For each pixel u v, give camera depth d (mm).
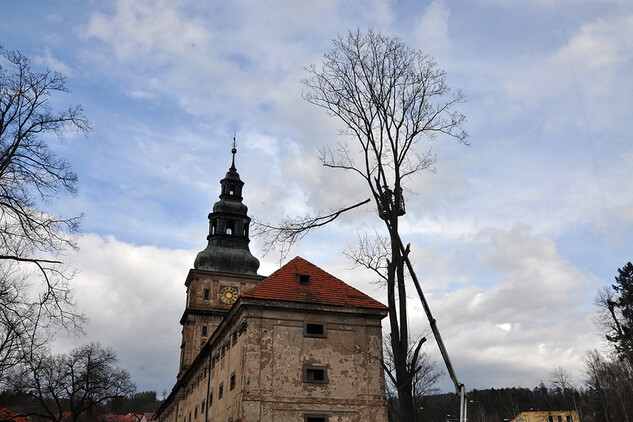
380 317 34562
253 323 32188
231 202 75250
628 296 67250
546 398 143000
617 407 65188
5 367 26219
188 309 67500
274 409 30484
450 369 18188
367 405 32031
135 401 195125
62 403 63125
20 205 20250
